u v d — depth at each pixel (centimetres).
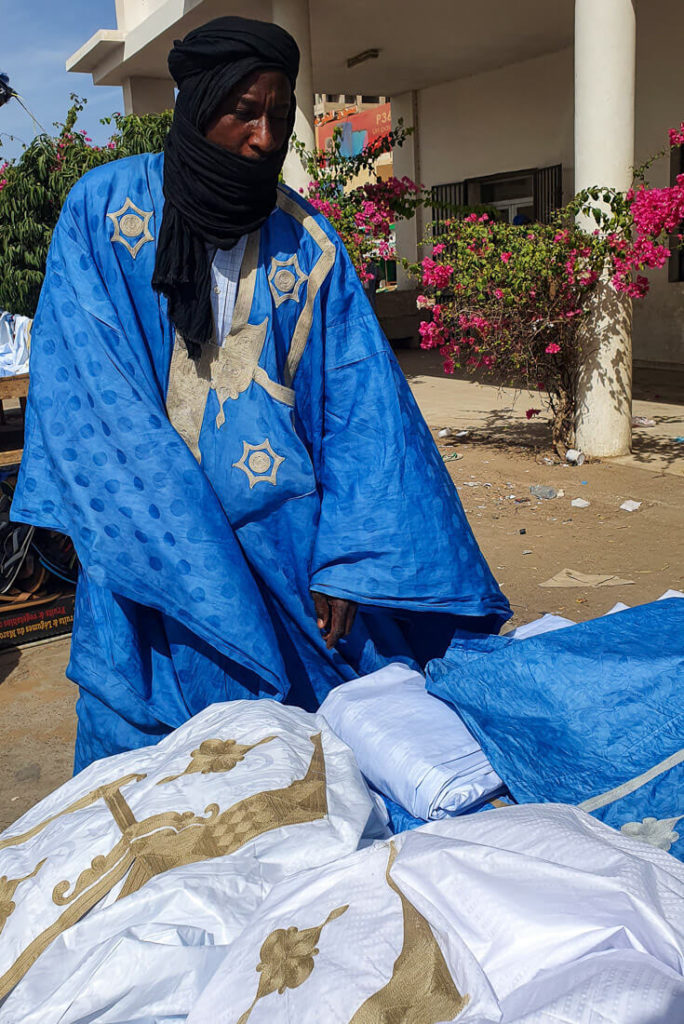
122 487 240
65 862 176
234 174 226
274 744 198
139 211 242
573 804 196
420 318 1552
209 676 261
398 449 260
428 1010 129
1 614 438
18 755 346
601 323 717
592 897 138
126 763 205
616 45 669
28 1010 152
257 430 253
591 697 210
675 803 192
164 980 150
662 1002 118
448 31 1182
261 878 168
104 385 240
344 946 142
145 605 246
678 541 542
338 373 264
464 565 266
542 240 716
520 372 766
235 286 246
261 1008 138
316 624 268
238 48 216
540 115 1326
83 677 254
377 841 181
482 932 138
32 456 249
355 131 2934
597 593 473
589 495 645
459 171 1488
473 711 218
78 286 241
